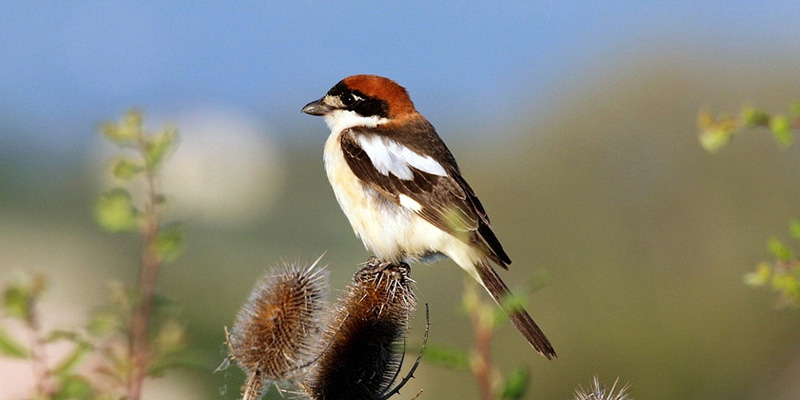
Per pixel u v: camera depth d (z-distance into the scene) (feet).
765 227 47.55
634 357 44.68
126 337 17.56
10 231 57.98
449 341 44.34
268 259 54.60
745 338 44.34
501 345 44.68
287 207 65.10
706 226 47.93
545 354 24.17
